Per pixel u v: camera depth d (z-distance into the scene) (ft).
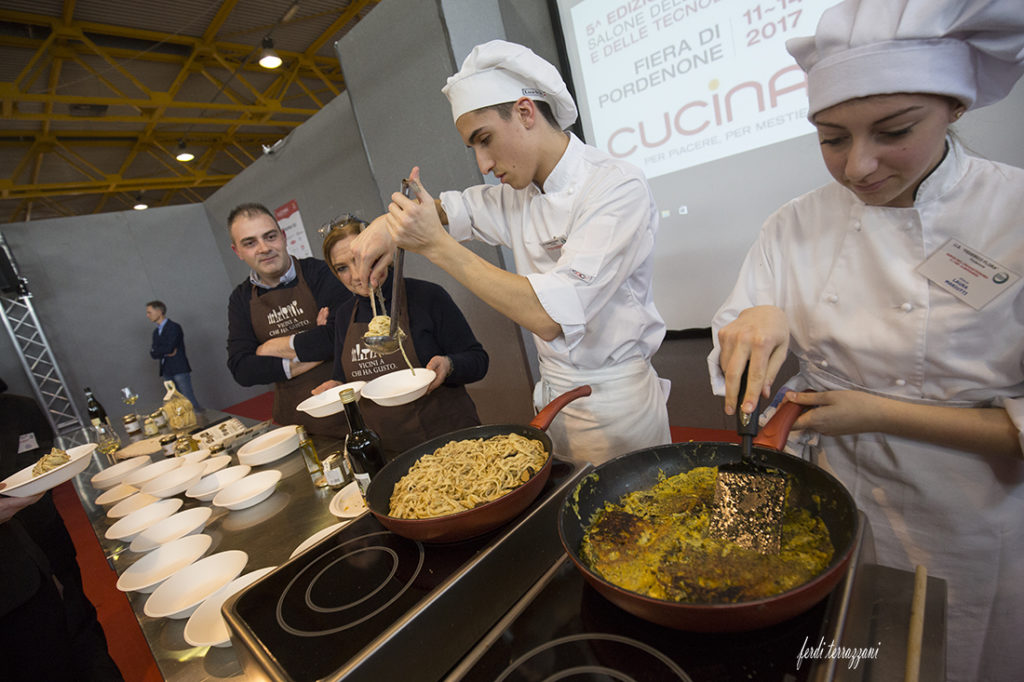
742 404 2.42
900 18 2.10
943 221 2.74
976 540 3.10
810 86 2.49
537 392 5.37
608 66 8.78
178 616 3.02
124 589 3.36
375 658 1.97
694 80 7.89
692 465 2.71
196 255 23.61
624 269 3.93
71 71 19.88
